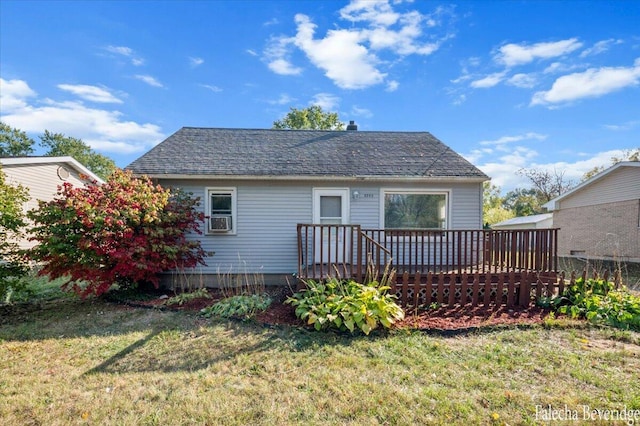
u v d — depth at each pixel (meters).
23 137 33.16
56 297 6.82
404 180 7.68
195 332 4.77
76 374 3.56
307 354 4.04
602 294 5.89
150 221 6.26
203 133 9.62
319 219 7.92
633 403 2.95
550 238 6.37
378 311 4.81
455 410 2.87
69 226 5.91
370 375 3.51
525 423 2.69
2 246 5.74
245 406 2.96
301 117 27.23
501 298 6.18
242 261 7.83
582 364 3.75
